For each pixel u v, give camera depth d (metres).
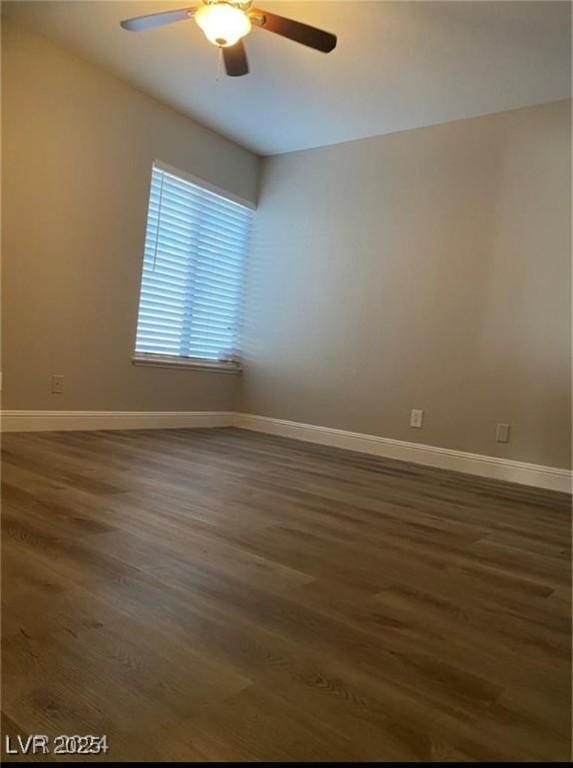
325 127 4.14
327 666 1.12
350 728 0.94
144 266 4.02
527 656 1.25
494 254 3.67
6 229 3.21
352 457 3.86
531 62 3.05
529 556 1.99
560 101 3.44
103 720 0.89
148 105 3.88
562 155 3.43
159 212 4.07
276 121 4.11
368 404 4.20
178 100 3.91
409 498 2.73
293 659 1.14
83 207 3.57
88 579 1.41
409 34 2.89
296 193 4.63
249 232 4.89
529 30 2.77
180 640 1.16
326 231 4.45
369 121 3.98
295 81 3.48
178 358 4.39
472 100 3.54
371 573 1.66
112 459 2.88
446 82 3.34
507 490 3.22
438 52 3.03
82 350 3.68
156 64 3.46
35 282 3.38
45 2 2.93
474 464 3.71
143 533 1.79
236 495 2.42
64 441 3.25
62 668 1.02
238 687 1.02
